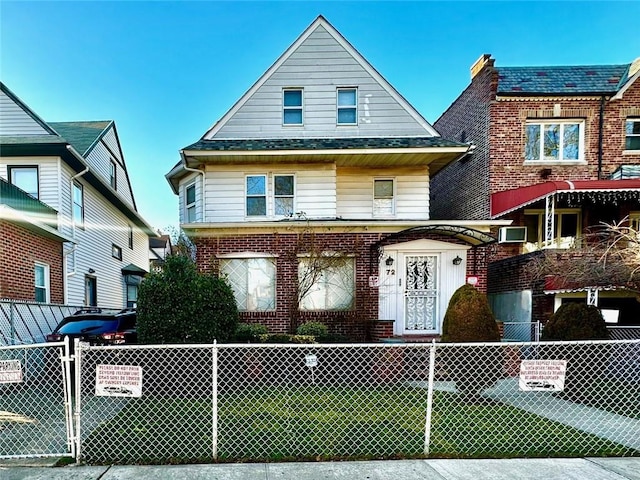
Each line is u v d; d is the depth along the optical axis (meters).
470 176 13.08
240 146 10.56
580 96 11.77
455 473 3.80
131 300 19.73
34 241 10.27
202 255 10.05
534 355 7.27
